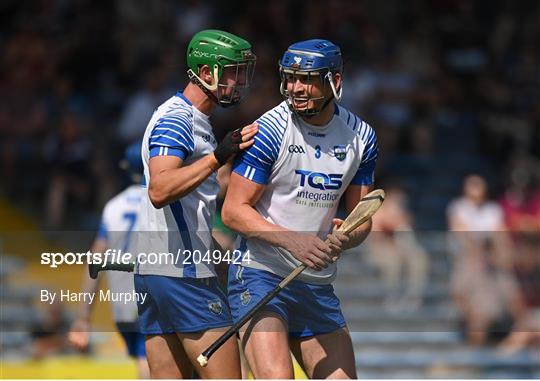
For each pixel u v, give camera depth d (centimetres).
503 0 6006
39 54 5253
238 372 2050
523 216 4284
